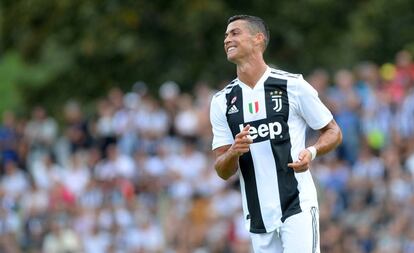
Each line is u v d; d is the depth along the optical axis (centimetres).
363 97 5428
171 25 7638
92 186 5544
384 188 5047
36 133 6247
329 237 4875
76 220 5491
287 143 2555
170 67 7712
